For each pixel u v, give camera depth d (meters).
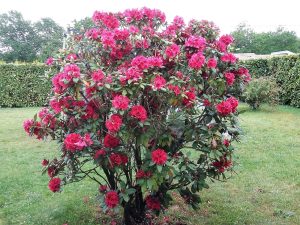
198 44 3.12
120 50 3.24
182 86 2.96
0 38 39.88
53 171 3.39
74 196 4.44
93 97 2.84
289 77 12.06
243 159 5.87
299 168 5.45
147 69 2.87
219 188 4.71
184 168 3.15
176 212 4.02
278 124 8.84
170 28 3.45
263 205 4.23
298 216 3.94
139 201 3.57
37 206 4.18
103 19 3.32
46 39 38.97
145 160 3.02
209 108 3.16
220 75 3.15
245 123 8.84
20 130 8.56
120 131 2.80
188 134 3.18
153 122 3.01
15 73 13.83
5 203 4.28
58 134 3.29
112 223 3.73
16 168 5.57
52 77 3.27
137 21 3.50
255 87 11.23
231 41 3.35
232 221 3.83
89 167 5.33
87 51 3.33
